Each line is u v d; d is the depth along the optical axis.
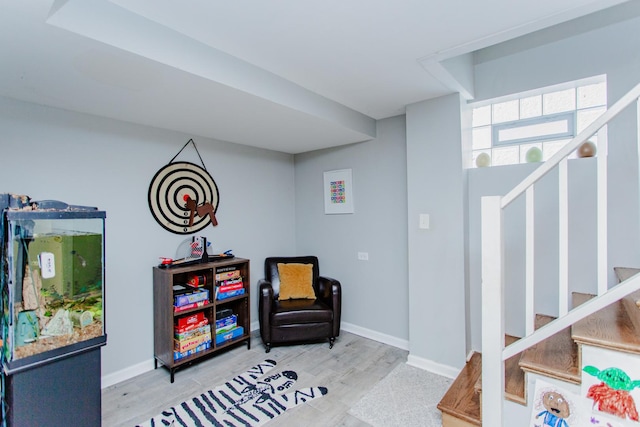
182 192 3.01
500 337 1.60
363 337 3.49
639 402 1.26
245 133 3.02
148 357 2.76
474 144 2.91
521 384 1.68
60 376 1.51
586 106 2.37
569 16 1.57
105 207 2.51
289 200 4.14
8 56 1.49
